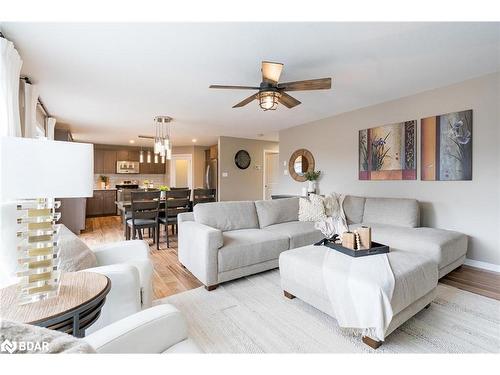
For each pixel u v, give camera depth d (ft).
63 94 11.50
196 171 28.96
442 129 11.13
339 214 12.41
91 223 21.66
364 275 5.57
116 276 4.51
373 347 5.26
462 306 7.06
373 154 13.83
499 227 9.71
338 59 8.49
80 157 3.65
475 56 8.39
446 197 11.10
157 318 3.25
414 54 8.20
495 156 9.77
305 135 18.10
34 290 3.36
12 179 3.20
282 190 20.24
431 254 8.64
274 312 6.81
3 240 3.92
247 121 17.38
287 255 7.29
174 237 15.83
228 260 8.43
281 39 7.23
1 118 6.22
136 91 11.26
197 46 7.57
